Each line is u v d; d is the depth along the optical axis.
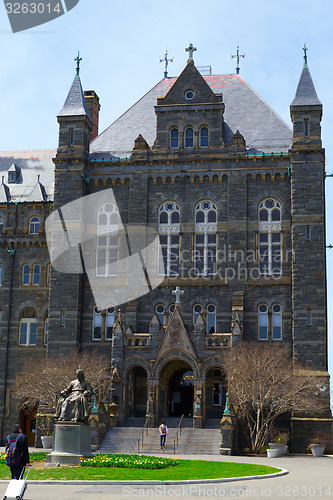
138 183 63.31
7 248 68.88
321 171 59.38
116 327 57.00
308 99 60.56
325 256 60.41
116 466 32.31
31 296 67.56
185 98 63.84
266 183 61.44
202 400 53.97
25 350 66.44
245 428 53.41
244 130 64.88
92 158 65.06
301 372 55.78
